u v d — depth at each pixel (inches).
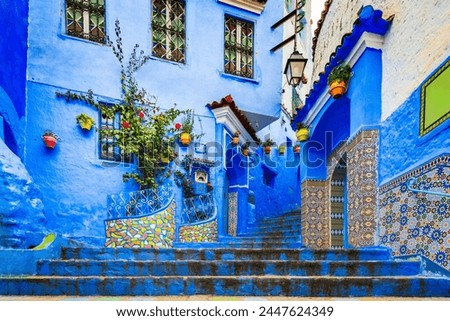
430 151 136.7
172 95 330.6
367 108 184.2
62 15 282.8
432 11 140.2
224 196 370.3
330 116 249.0
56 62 274.8
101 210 276.4
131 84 306.5
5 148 169.8
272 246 255.9
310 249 174.9
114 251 181.6
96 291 131.6
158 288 131.0
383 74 181.8
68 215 263.4
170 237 275.0
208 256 180.1
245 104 378.9
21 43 240.2
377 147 181.2
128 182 290.8
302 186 291.4
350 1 231.1
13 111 213.9
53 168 262.7
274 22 412.8
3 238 153.4
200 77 348.5
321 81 228.5
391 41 174.6
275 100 401.1
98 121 289.3
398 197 158.1
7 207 155.5
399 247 156.6
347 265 146.9
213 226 319.6
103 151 289.4
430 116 137.4
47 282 132.1
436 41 136.7
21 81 237.8
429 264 135.5
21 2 241.4
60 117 271.3
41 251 159.6
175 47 341.1
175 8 343.9
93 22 298.7
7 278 132.6
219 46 363.9
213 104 343.3
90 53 291.3
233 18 382.6
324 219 274.7
